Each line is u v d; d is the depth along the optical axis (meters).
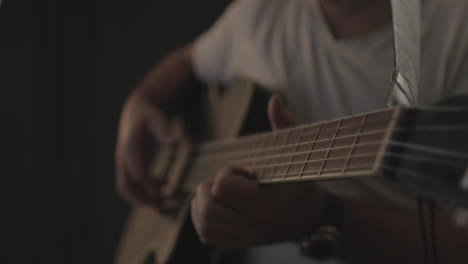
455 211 0.70
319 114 0.91
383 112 0.49
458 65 0.74
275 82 0.95
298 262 0.76
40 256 2.08
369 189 0.83
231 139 0.87
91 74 2.12
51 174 2.09
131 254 1.16
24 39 2.08
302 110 0.92
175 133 1.18
